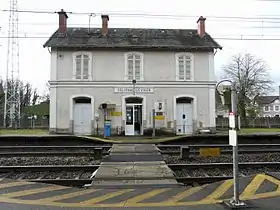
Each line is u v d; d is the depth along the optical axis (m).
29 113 43.31
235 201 6.33
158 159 12.95
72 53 27.47
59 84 27.16
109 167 11.07
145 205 6.52
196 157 14.20
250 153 15.52
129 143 19.89
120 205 6.53
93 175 10.11
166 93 27.73
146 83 27.64
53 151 16.98
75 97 27.17
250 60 50.81
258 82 50.78
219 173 11.05
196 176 10.59
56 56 27.30
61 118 26.95
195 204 6.55
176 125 27.61
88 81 27.27
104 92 27.44
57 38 28.11
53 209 6.27
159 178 9.35
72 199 7.03
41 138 20.97
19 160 13.77
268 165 11.69
